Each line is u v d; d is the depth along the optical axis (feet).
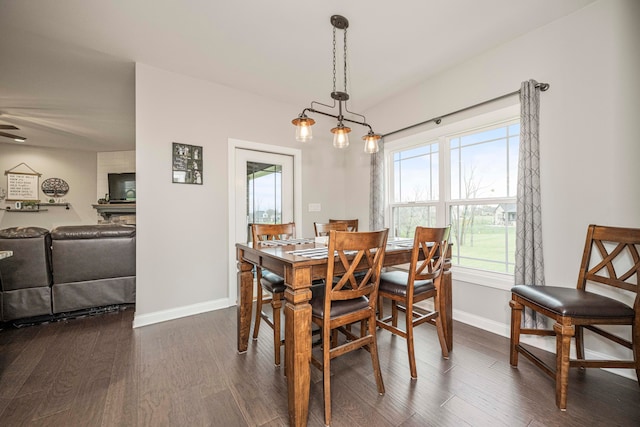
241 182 10.57
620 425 4.23
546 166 6.67
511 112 7.36
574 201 6.25
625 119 5.59
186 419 4.41
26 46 7.60
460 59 8.33
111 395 5.00
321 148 12.69
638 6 5.47
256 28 6.90
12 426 4.26
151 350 6.68
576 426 4.22
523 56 7.12
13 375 5.63
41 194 18.57
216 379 5.49
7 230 8.29
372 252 5.74
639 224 5.44
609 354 5.78
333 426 4.27
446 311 6.61
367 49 7.82
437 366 5.93
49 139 17.04
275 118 11.25
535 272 6.57
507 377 5.51
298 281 4.34
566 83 6.37
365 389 5.18
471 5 6.13
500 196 7.88
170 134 8.93
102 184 20.04
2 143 17.71
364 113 12.32
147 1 5.97
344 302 4.99
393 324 7.39
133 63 8.52
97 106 11.93
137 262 8.30
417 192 10.42
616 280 5.25
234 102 10.23
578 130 6.19
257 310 7.29
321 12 6.34
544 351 6.49
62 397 4.94
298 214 11.94
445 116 9.02
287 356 4.43
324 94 10.75
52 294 8.52
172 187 8.94
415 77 9.41
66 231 8.64
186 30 6.96
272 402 4.83
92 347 6.84
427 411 4.58
